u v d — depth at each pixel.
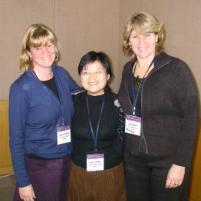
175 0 2.95
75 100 1.93
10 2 3.46
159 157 1.75
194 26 2.73
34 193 1.87
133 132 1.80
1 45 3.52
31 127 1.79
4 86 3.62
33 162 1.84
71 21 3.80
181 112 1.67
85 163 1.85
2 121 3.60
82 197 1.91
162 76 1.66
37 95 1.74
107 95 1.90
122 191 1.96
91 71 1.81
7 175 3.62
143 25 1.64
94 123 1.84
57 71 1.93
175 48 3.00
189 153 1.65
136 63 1.86
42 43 1.72
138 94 1.76
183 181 1.75
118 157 1.90
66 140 1.87
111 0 3.96
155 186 1.82
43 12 3.63
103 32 4.01
